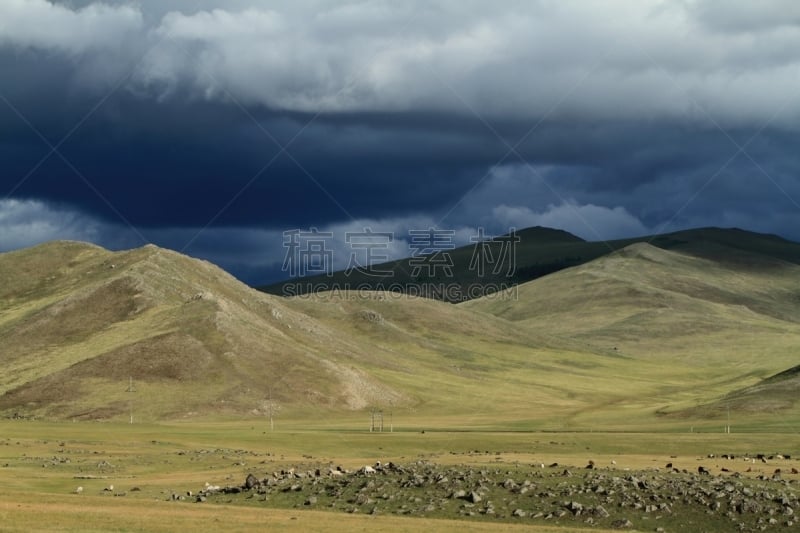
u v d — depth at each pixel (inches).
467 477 2605.8
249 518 2202.3
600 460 3843.5
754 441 5078.7
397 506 2411.4
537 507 2361.0
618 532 2174.0
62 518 2105.1
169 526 2050.9
